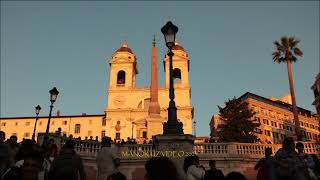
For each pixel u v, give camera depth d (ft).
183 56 306.76
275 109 297.33
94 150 73.46
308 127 323.98
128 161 72.49
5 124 315.58
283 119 300.81
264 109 289.74
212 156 75.66
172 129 52.90
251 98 286.46
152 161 15.21
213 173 24.04
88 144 73.10
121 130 279.49
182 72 301.22
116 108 287.69
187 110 285.23
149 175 14.94
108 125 282.77
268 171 34.01
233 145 77.41
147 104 289.74
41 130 310.65
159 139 52.21
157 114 202.90
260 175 36.40
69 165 28.45
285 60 155.63
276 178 31.58
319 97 229.04
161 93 293.02
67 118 312.50
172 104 54.80
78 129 308.60
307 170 31.83
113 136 277.64
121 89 295.69
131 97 292.61
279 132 290.56
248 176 75.31
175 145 51.70
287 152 32.19
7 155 34.06
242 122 168.86
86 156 71.15
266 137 277.44
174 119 53.72
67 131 307.78
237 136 163.32
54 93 77.56
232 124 168.66
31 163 24.71
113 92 295.07
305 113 333.42
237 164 75.36
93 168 71.56
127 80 299.58
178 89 292.61
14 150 39.93
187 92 291.38
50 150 39.55
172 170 14.97
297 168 31.35
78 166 29.07
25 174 24.25
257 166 37.78
